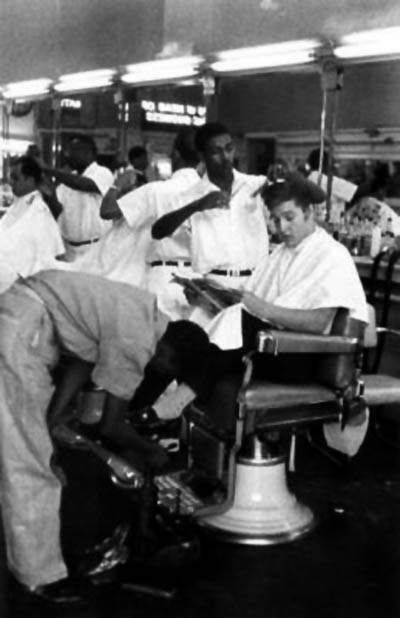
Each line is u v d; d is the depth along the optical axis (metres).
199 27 5.84
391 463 3.80
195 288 3.22
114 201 4.29
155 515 2.78
